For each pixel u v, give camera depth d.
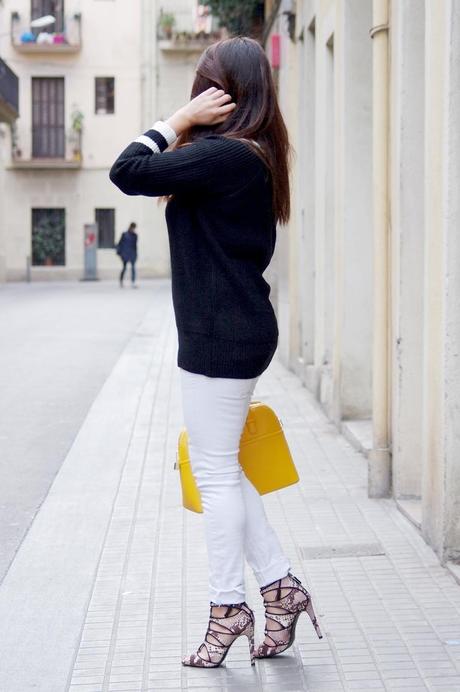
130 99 41.66
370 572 4.91
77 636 4.16
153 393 10.70
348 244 8.23
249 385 3.58
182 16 41.25
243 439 3.80
